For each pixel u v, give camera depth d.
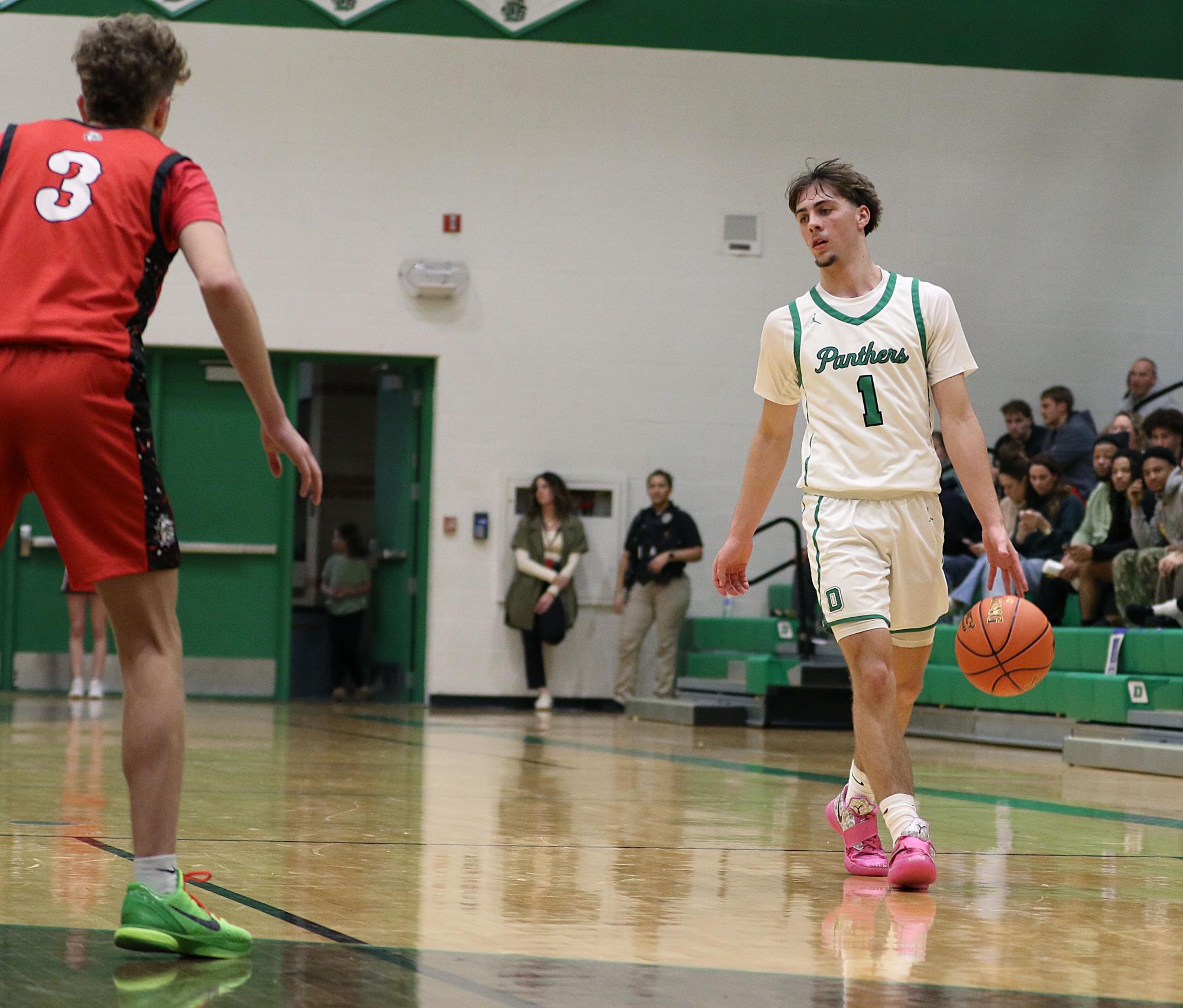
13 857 6.89
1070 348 27.33
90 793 9.92
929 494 7.24
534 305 26.34
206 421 25.95
